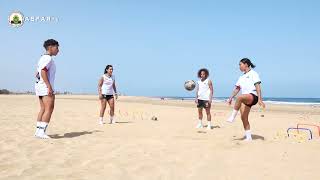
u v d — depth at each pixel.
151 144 6.77
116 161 5.34
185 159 5.50
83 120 12.08
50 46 7.54
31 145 6.53
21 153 5.83
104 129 9.48
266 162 5.30
